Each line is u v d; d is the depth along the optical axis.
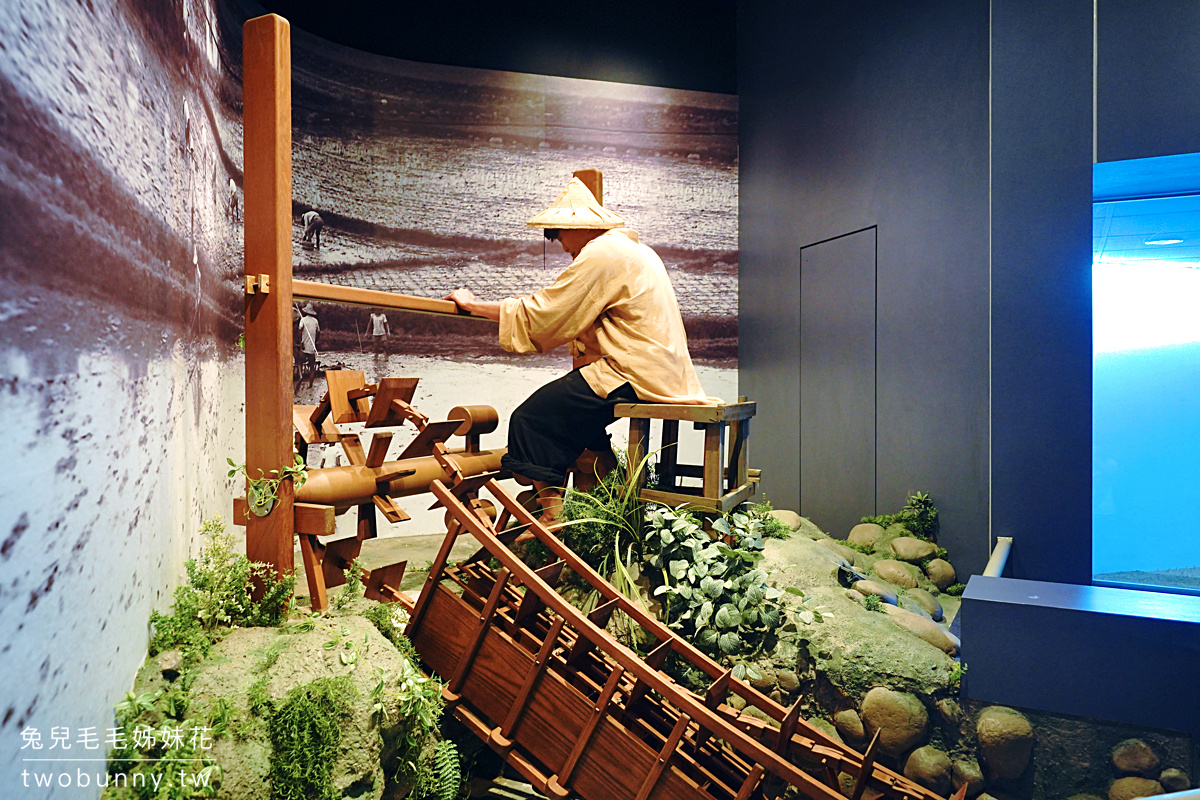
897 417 4.80
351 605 2.60
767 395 6.23
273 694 1.87
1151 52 3.49
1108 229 4.09
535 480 3.20
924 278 4.57
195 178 2.82
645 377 3.16
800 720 2.79
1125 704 2.52
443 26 5.78
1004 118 3.90
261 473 2.37
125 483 1.66
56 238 1.27
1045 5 3.79
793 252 5.86
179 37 2.45
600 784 2.31
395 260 5.67
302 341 5.20
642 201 6.39
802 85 5.70
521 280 6.05
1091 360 3.75
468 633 2.58
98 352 1.48
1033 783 2.64
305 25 5.17
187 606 2.07
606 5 6.25
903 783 2.50
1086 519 3.79
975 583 2.94
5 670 1.05
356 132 5.47
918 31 4.59
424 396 5.82
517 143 6.01
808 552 3.36
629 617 2.90
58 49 1.30
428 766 2.27
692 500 3.14
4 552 1.05
